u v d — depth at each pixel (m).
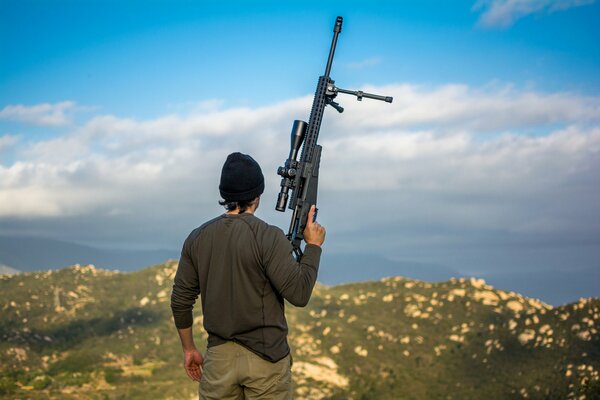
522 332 109.31
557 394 87.56
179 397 95.38
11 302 137.62
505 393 93.75
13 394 92.31
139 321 130.88
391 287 142.50
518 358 102.88
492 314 122.25
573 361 95.31
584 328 102.44
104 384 102.12
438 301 131.12
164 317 132.25
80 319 131.00
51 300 139.12
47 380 100.19
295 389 94.88
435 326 121.56
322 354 111.88
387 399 95.00
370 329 120.56
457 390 97.25
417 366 107.25
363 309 132.75
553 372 94.19
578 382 88.12
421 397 95.75
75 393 95.06
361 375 104.12
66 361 112.31
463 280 139.38
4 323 128.38
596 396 82.94
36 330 125.88
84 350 118.88
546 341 104.19
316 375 101.69
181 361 113.31
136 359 113.81
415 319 124.25
